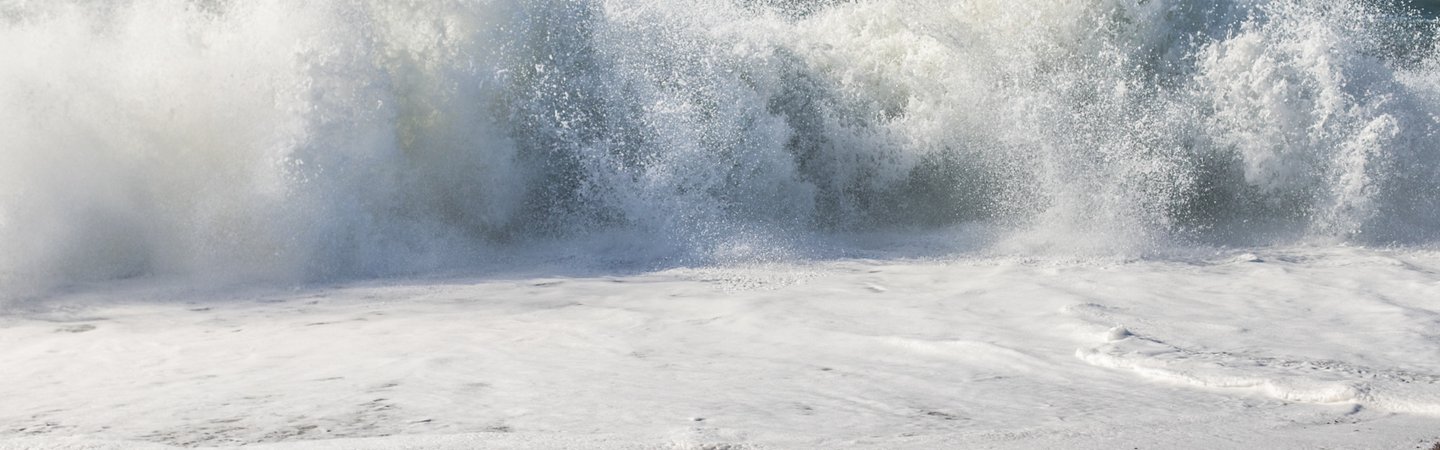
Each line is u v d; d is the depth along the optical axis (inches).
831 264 277.3
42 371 181.0
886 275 261.4
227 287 255.9
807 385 162.1
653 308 227.1
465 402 152.9
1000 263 273.6
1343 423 138.0
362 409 150.0
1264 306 217.9
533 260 287.3
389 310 230.7
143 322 221.1
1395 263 269.1
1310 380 153.2
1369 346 179.9
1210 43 342.0
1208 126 330.0
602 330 205.0
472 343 194.4
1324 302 221.8
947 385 161.6
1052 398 153.3
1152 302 222.8
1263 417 141.3
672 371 171.8
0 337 208.2
